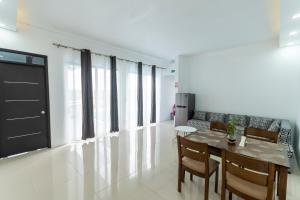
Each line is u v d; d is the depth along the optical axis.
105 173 2.77
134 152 3.69
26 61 3.45
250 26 3.43
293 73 4.11
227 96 5.34
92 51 4.51
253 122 4.52
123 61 5.34
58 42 3.86
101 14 2.97
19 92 3.41
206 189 2.03
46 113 3.81
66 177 2.62
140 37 4.20
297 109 3.97
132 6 2.66
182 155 2.23
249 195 1.64
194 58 6.14
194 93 6.16
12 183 2.43
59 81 3.93
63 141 4.06
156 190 2.34
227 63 5.30
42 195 2.17
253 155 1.89
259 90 4.68
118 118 5.34
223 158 1.79
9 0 2.29
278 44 4.26
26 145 3.55
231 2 2.50
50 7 2.72
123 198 2.15
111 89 4.96
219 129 3.03
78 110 4.32
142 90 5.98
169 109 7.56
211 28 3.55
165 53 5.87
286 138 3.21
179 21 3.21
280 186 1.70
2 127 3.24
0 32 3.08
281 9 2.32
